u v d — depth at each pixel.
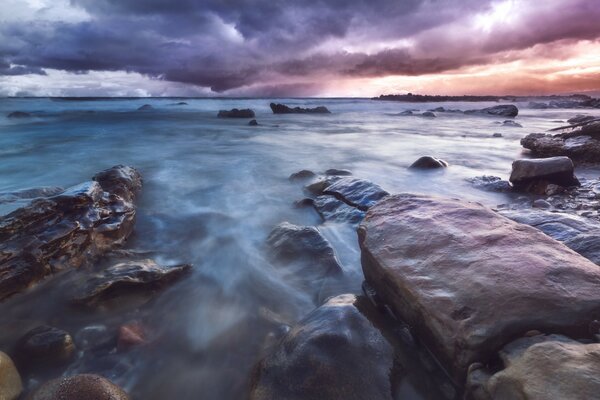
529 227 4.18
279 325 4.29
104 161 13.47
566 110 59.00
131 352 3.84
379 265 4.12
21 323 4.15
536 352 2.46
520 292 3.10
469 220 4.43
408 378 3.19
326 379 3.01
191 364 3.72
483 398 2.62
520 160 9.77
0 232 4.84
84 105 54.22
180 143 18.73
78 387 2.86
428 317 3.31
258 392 3.05
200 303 4.72
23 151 15.38
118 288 4.59
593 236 4.81
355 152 16.48
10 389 3.13
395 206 5.16
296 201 8.67
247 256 5.91
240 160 14.05
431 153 16.27
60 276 4.91
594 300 2.95
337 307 3.75
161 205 8.48
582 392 2.12
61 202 5.61
